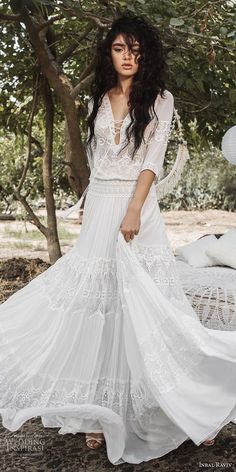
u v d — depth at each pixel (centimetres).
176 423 204
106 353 228
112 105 240
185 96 580
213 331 225
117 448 221
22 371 227
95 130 240
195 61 484
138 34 231
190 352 215
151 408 226
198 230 1152
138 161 236
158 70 235
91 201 242
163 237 240
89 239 236
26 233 1064
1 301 509
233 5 467
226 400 215
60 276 237
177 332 214
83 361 222
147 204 237
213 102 527
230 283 369
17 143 773
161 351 212
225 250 416
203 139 634
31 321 234
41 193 1000
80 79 552
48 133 603
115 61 233
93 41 536
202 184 1456
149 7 396
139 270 218
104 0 397
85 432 238
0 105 672
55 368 222
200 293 352
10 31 504
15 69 598
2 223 1235
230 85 532
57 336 224
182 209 1477
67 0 340
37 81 590
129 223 224
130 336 217
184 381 212
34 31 438
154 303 214
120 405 223
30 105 669
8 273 620
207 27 428
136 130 229
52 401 219
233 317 334
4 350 233
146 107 231
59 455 237
